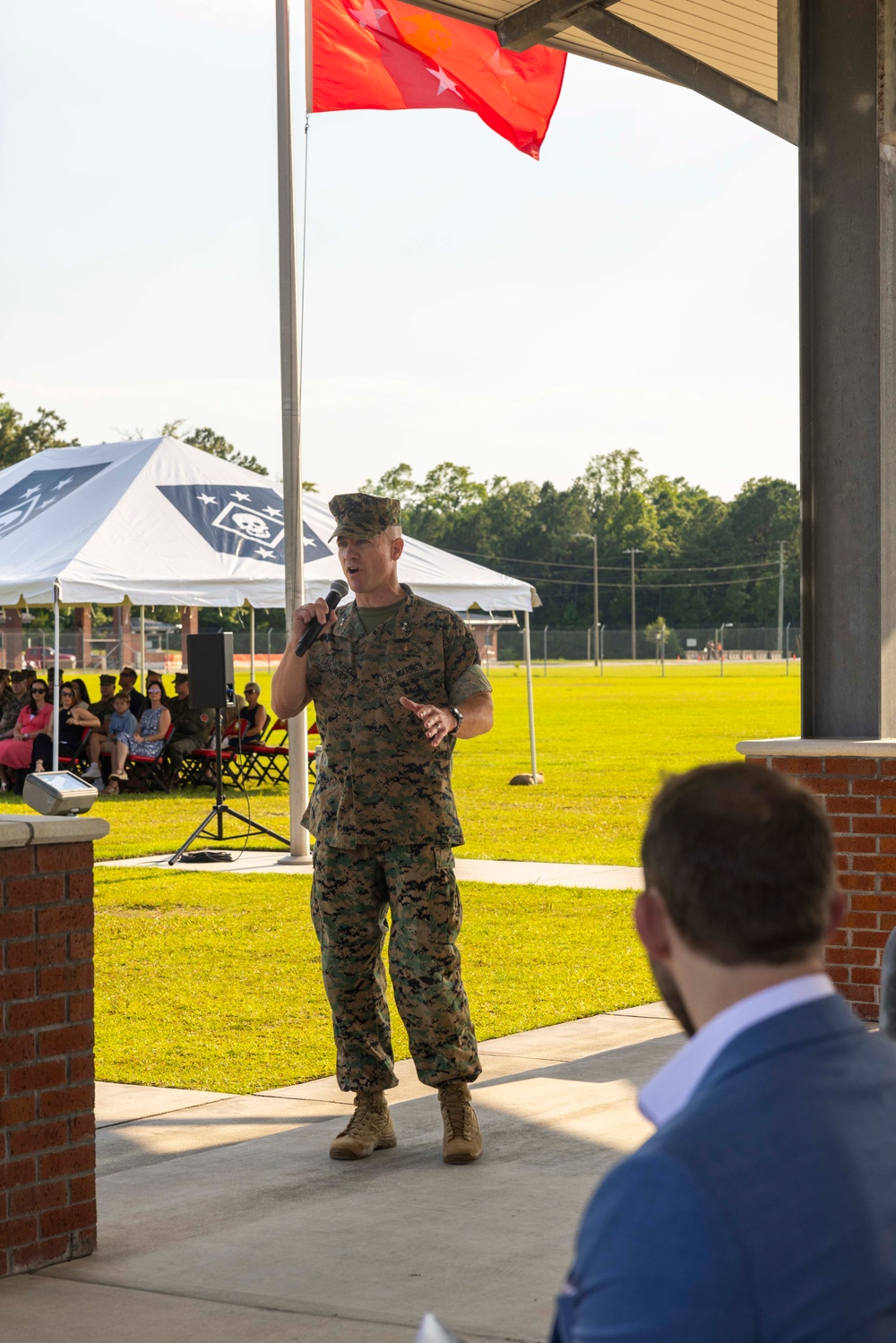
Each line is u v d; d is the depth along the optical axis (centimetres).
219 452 9731
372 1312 346
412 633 486
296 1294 359
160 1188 454
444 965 478
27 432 9231
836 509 693
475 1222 412
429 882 478
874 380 682
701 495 15712
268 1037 682
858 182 683
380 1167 473
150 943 918
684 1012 129
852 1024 122
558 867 1241
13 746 1895
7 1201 371
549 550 14238
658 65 738
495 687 5725
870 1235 111
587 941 914
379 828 479
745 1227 109
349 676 486
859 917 666
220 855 1289
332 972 490
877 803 663
